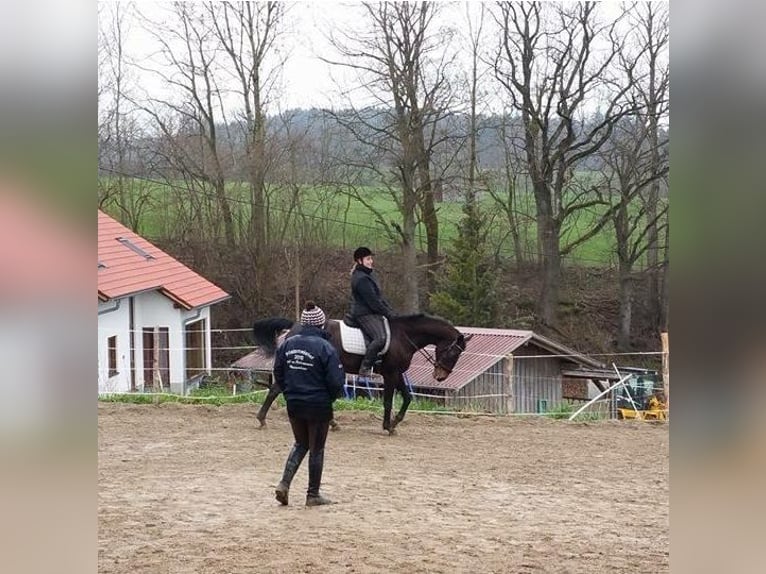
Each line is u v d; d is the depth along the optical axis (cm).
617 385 1468
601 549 613
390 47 2898
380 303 1073
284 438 1073
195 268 3195
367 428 1162
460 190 3123
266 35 3077
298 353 727
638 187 2992
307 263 3209
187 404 1295
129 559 572
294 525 673
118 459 941
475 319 3036
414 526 674
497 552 602
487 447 1050
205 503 746
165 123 3122
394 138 2962
